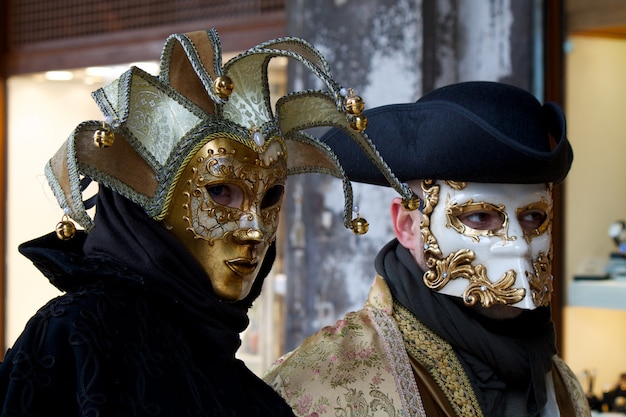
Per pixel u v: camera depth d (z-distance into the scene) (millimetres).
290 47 1569
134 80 1445
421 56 3338
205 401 1384
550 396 2078
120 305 1362
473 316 1998
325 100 1649
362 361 1944
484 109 1964
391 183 1702
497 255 1942
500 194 1950
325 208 3527
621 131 3188
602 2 3229
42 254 1399
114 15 4340
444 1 3373
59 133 4500
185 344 1412
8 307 4664
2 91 4680
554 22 3279
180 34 1465
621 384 3158
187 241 1464
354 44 3469
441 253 1978
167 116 1462
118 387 1309
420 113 1983
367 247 3436
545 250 1995
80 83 4449
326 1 3535
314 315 3553
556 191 3287
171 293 1410
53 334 1297
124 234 1419
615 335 3182
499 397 1973
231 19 4016
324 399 1907
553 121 2033
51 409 1270
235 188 1481
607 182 3217
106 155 1426
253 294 1641
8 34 4664
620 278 3176
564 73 3283
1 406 1266
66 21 4488
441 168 1942
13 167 4637
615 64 3207
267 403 1544
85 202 1573
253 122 1497
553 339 2080
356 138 1686
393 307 2035
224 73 1484
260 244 1510
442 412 1942
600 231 3229
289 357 2018
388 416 1890
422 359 1966
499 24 3303
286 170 1562
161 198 1438
